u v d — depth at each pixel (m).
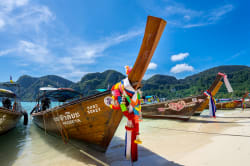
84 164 3.49
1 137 7.42
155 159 3.47
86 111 4.05
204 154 3.58
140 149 4.30
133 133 3.23
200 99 9.75
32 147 5.37
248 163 2.83
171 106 10.23
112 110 3.64
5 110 6.59
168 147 4.41
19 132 8.82
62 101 12.09
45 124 7.10
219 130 6.48
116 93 3.08
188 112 9.58
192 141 4.94
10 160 4.14
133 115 3.05
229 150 3.68
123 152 4.19
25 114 12.31
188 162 3.18
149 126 8.47
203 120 9.98
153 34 2.38
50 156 4.25
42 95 10.25
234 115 12.87
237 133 5.54
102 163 3.21
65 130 5.00
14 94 10.89
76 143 4.93
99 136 4.09
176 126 8.19
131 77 2.85
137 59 2.67
